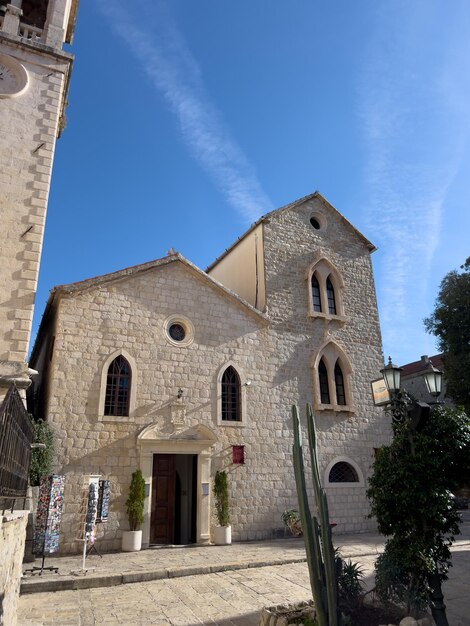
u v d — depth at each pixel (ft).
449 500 24.22
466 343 67.92
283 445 59.36
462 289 68.90
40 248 40.45
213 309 60.70
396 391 27.84
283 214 72.74
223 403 58.18
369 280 77.10
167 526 51.80
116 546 46.73
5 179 41.32
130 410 51.26
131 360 53.06
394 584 24.44
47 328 58.75
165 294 57.88
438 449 25.53
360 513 61.46
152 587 34.22
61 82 47.29
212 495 52.85
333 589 21.15
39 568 36.42
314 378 65.00
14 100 44.27
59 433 47.19
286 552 45.75
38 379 63.26
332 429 64.13
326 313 70.08
